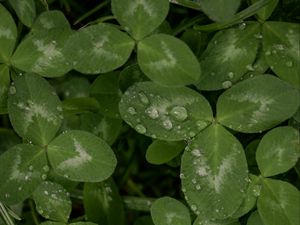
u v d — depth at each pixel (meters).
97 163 0.22
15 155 0.22
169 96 0.22
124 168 0.28
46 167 0.22
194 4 0.23
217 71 0.23
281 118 0.21
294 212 0.21
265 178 0.22
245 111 0.21
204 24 0.25
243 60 0.23
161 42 0.21
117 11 0.21
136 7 0.21
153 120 0.21
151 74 0.21
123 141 0.28
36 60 0.23
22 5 0.24
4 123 0.28
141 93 0.22
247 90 0.21
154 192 0.29
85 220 0.25
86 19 0.28
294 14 0.25
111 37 0.22
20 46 0.23
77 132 0.22
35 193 0.22
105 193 0.25
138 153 0.29
